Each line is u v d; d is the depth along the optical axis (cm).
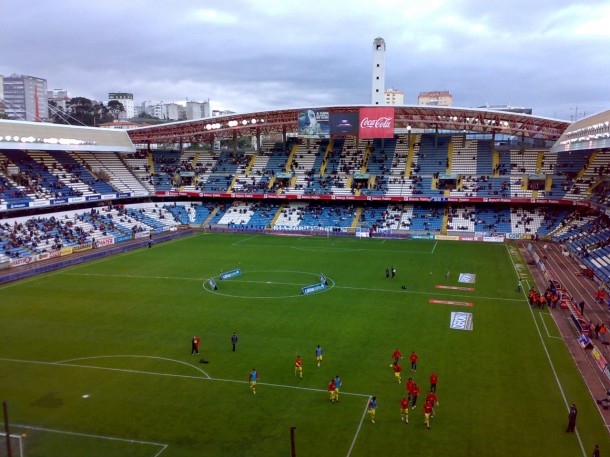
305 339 4438
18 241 7812
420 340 4400
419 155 11631
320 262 7712
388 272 6706
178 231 10569
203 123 11481
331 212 11056
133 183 11512
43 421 3075
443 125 11381
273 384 3559
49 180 9862
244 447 2781
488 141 11806
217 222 11250
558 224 9762
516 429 2955
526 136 11356
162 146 15300
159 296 5822
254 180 11694
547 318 5016
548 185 10206
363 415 3125
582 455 2694
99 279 6625
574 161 10731
